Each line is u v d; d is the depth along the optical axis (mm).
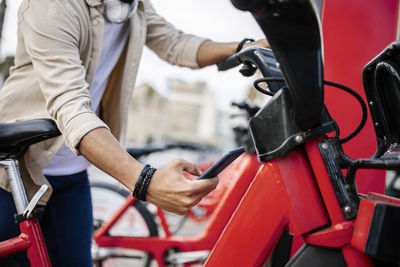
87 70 969
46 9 831
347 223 618
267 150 656
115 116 1134
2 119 958
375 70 668
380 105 695
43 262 902
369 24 1212
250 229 690
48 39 813
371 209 565
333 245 617
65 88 773
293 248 1168
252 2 505
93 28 947
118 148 730
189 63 1205
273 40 541
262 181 687
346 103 1219
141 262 2107
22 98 948
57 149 964
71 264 1152
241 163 1825
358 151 1213
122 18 973
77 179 1168
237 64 909
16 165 890
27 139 825
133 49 1086
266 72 751
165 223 2100
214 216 1907
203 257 1926
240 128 1999
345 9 1224
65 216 1144
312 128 628
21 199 887
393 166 542
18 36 945
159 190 688
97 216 2312
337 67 1228
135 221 2154
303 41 530
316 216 643
